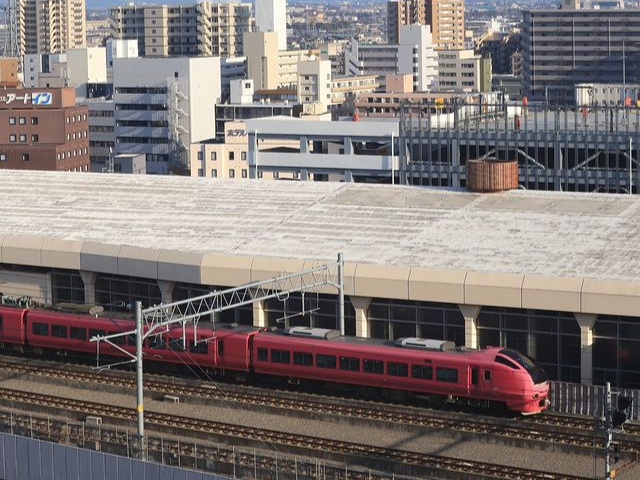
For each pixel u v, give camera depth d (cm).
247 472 9906
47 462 10331
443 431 11125
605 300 12569
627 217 14925
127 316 13912
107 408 12250
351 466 10275
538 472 10056
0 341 14550
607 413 8881
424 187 16988
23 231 16300
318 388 12850
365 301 13788
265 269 14188
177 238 15512
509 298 13012
